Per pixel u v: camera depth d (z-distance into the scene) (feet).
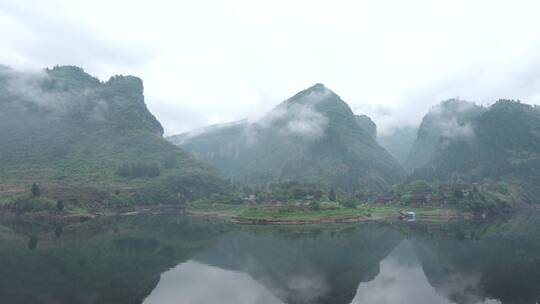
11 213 631.97
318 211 654.53
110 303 199.31
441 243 396.78
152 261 308.19
